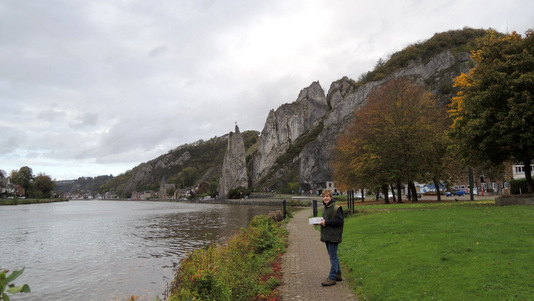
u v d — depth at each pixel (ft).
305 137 554.05
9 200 406.00
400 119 119.55
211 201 505.66
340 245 45.19
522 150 72.64
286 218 99.14
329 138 403.34
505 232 36.47
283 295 25.94
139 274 52.60
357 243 44.04
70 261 64.08
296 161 516.73
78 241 91.76
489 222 43.55
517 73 65.57
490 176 177.68
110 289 44.70
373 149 121.39
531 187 74.38
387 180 122.93
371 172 127.95
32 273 54.39
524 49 66.59
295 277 31.27
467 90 75.41
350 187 153.69
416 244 36.14
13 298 41.96
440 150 123.65
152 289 44.27
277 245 47.57
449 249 31.71
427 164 119.03
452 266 26.94
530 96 63.77
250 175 650.43
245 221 146.30
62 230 121.49
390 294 23.49
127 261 63.21
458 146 81.51
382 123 124.16
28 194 520.42
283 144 587.27
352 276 29.96
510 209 54.60
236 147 578.25
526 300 19.39
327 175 393.50
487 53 73.26
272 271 33.76
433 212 60.39
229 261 32.45
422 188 250.78
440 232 40.37
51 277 51.65
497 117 67.46
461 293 21.57
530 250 28.76
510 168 194.90
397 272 27.76
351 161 135.33
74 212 252.21
